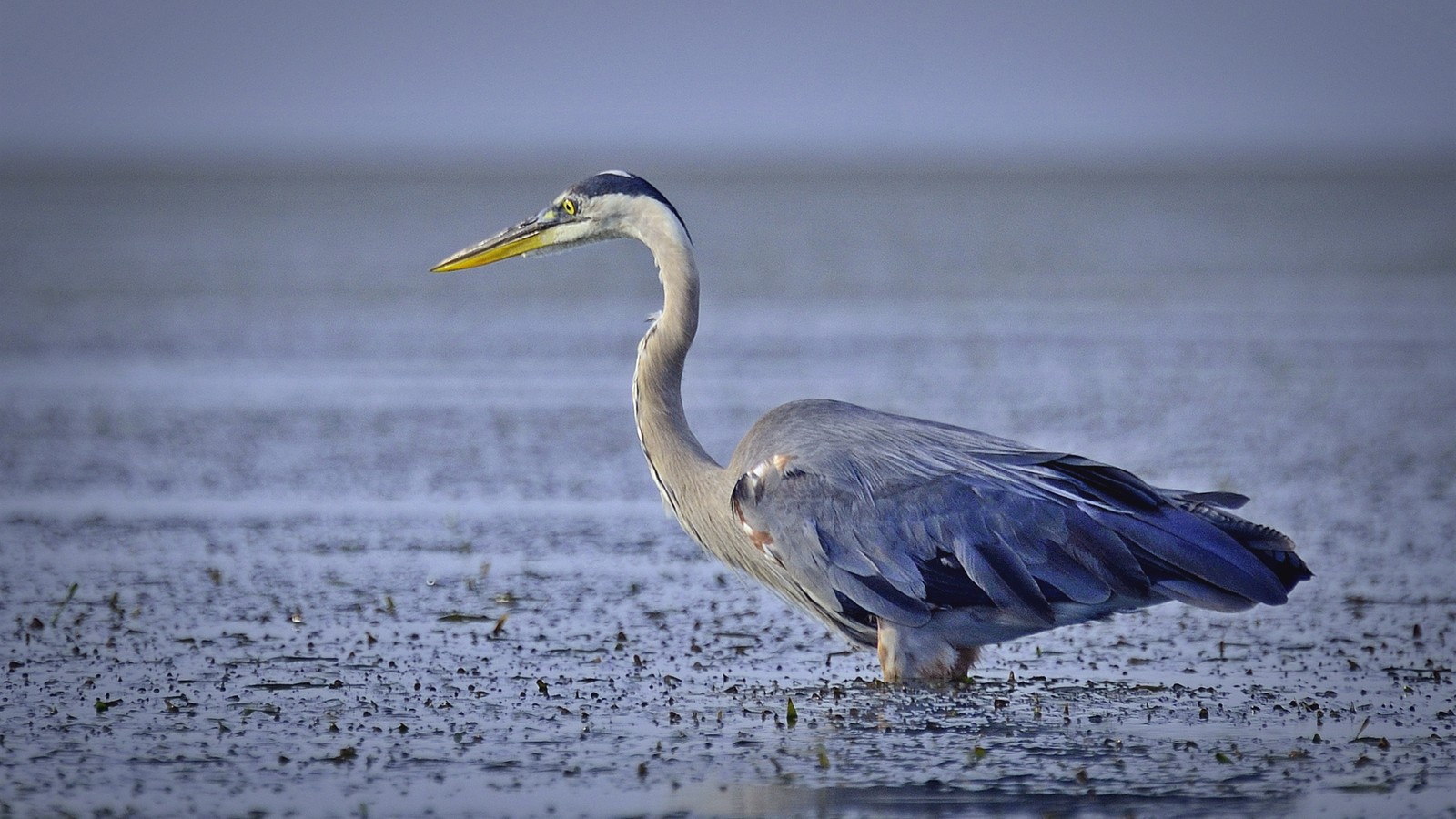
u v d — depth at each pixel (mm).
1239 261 52375
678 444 12023
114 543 15273
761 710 10242
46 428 21984
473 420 23016
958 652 11008
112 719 9891
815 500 10750
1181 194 108188
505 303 40375
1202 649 11867
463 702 10367
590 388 26156
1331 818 8180
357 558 14812
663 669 11289
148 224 71438
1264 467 19000
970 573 10328
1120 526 10312
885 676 10836
